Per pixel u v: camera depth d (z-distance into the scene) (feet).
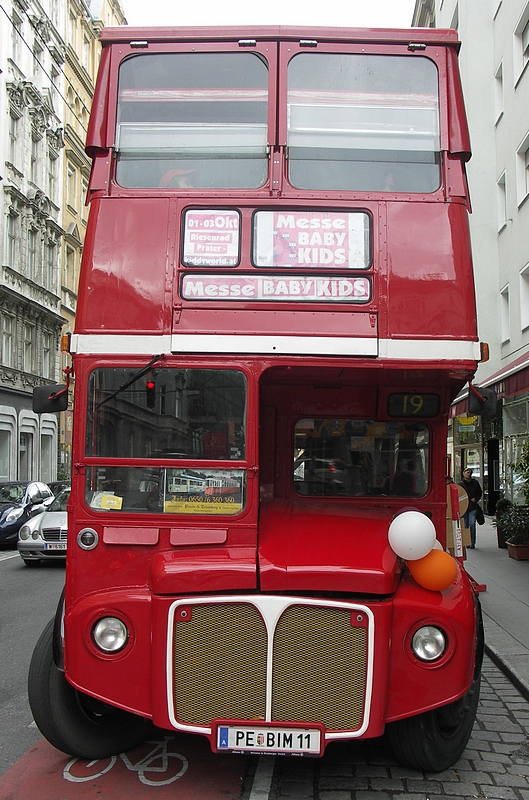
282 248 14.42
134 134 15.06
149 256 14.44
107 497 14.02
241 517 13.88
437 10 96.17
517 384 57.31
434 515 16.99
